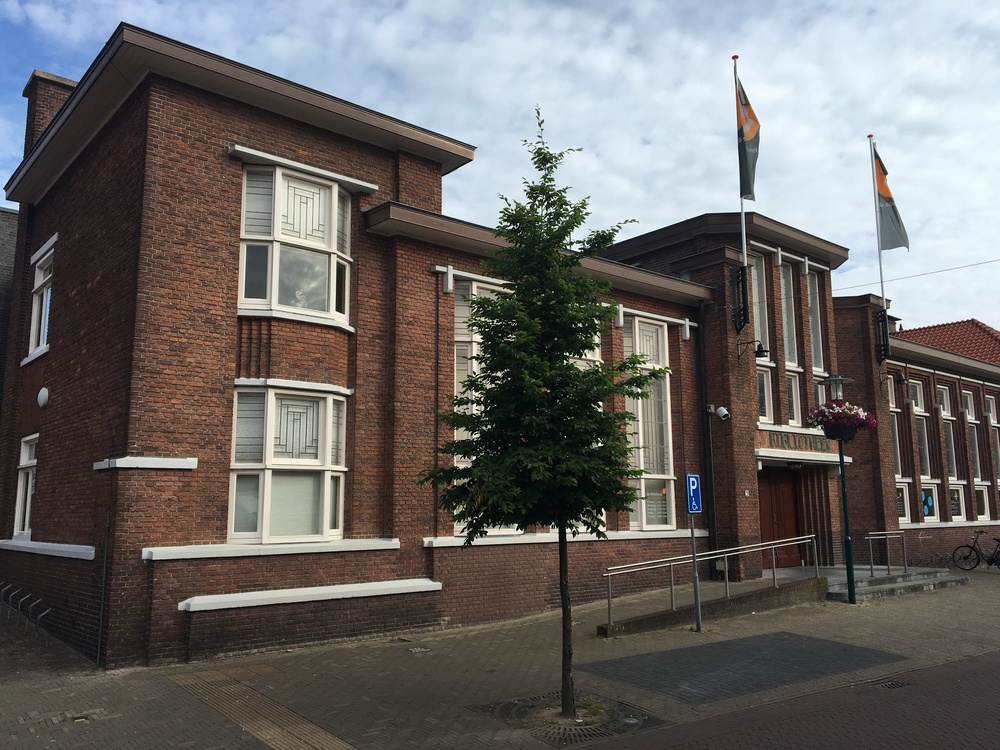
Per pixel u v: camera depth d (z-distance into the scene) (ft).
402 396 43.16
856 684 31.89
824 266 70.28
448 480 29.22
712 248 63.46
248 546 36.45
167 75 37.86
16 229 62.95
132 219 37.47
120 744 23.63
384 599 40.19
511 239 29.99
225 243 38.70
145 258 36.19
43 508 44.78
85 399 40.55
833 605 50.19
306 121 42.22
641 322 58.44
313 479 39.88
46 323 50.67
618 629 40.50
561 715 26.84
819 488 66.18
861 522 72.28
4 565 49.11
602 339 55.31
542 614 46.73
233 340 38.37
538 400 27.55
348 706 27.66
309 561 38.40
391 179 45.70
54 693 28.99
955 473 90.89
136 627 33.58
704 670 33.40
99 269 40.91
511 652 36.63
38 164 48.37
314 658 34.96
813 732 25.26
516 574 46.09
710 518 58.29
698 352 60.59
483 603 44.21
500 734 24.97
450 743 24.08
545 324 29.12
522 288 29.40
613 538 52.21
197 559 35.14
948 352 88.02
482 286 48.01
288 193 40.88
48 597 40.88
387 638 39.52
